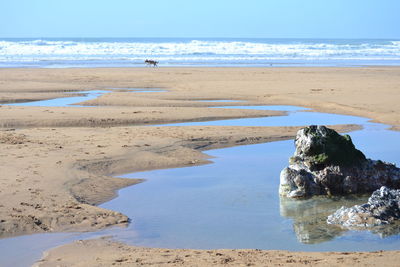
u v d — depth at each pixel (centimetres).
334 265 746
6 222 971
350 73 4709
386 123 2203
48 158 1471
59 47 8694
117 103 2742
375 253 825
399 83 3709
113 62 6275
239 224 1023
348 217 1034
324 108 2644
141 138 1795
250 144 1808
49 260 814
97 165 1438
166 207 1127
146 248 873
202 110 2491
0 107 2508
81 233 951
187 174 1411
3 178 1245
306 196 1230
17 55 7425
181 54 8150
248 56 7856
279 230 989
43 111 2388
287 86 3562
